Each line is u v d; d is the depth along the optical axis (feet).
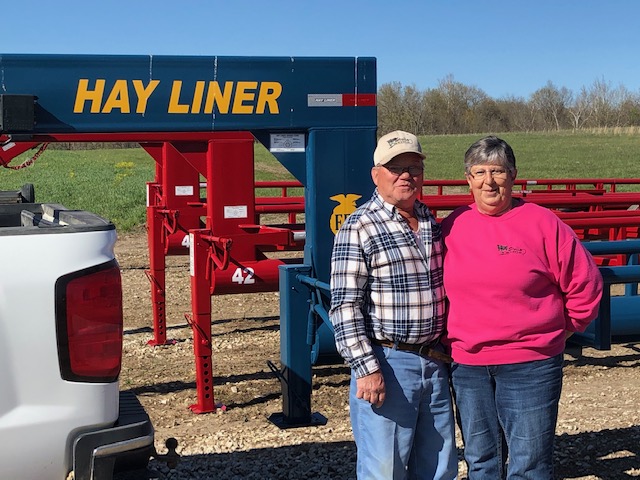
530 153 183.73
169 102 17.95
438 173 135.85
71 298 8.52
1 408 8.27
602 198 35.50
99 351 8.72
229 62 18.20
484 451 11.30
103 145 225.76
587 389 21.35
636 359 24.53
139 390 21.84
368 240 10.82
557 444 16.94
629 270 16.14
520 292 10.71
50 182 102.89
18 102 16.70
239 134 19.94
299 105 18.66
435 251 11.10
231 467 15.98
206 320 19.80
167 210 25.89
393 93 310.65
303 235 22.85
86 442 8.63
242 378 22.91
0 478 8.35
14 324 8.32
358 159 19.06
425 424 11.27
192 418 19.53
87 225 8.86
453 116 312.91
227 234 19.95
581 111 318.24
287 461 16.34
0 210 14.93
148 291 35.60
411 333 10.83
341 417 19.47
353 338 10.68
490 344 10.87
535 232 10.80
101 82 17.52
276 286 20.04
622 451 16.57
